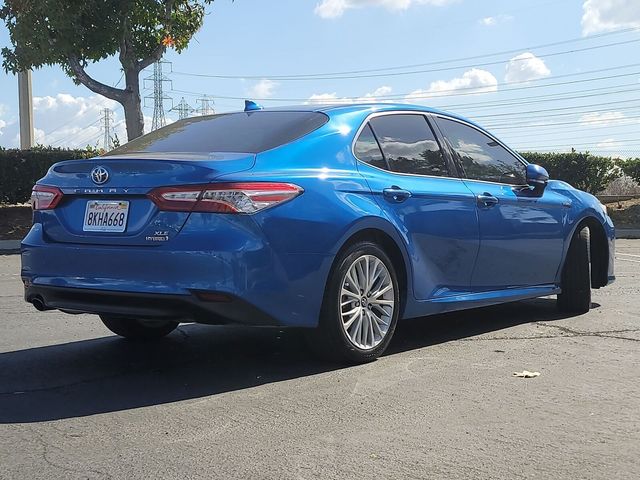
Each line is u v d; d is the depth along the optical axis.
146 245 4.07
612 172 22.25
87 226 4.34
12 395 4.06
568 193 6.48
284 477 2.92
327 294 4.40
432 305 5.08
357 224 4.46
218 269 3.91
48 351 5.16
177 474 2.96
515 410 3.76
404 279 4.90
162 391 4.13
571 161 21.92
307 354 4.97
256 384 4.25
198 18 16.02
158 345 5.35
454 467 3.02
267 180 4.12
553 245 6.14
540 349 5.12
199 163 4.09
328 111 4.93
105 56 15.19
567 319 6.28
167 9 15.04
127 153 4.75
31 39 14.27
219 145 4.59
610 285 8.49
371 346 4.68
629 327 5.91
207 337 5.62
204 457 3.13
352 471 2.98
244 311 4.01
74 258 4.28
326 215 4.31
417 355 4.93
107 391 4.14
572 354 4.97
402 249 4.81
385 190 4.75
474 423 3.56
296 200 4.21
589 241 6.54
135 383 4.30
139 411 3.77
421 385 4.20
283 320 4.16
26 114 19.11
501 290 5.73
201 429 3.48
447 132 5.59
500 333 5.68
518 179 6.07
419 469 3.00
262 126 4.81
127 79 15.34
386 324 4.77
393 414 3.69
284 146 4.45
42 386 4.25
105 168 4.29
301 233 4.18
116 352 5.12
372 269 4.66
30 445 3.29
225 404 3.87
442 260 5.14
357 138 4.84
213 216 3.96
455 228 5.20
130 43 15.07
